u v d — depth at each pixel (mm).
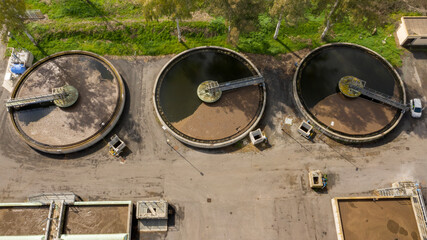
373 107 37344
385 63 40250
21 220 30672
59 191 33094
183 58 40438
